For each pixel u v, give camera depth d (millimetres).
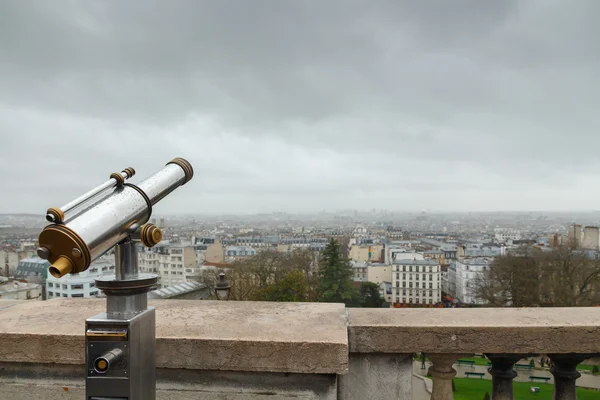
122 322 1676
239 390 2521
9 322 2830
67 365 2646
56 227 1529
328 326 2678
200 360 2457
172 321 2783
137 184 2074
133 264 1877
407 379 2781
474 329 2695
